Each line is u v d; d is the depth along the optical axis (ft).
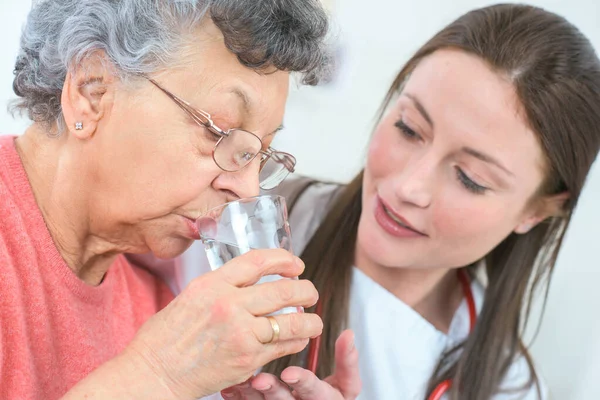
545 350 6.94
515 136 4.44
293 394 3.83
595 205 7.09
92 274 3.94
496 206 4.65
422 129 4.56
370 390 5.02
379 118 5.31
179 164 3.31
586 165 4.83
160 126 3.24
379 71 7.67
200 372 2.97
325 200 5.63
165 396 2.96
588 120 4.64
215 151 3.28
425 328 5.16
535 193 4.79
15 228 3.43
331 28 3.67
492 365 5.21
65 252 3.68
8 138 3.64
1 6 6.37
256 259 3.01
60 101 3.41
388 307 5.11
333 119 7.63
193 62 3.20
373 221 4.85
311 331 3.08
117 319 4.24
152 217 3.47
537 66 4.42
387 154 4.73
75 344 3.70
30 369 3.43
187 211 3.47
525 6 4.74
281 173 3.88
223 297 2.92
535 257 5.38
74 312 3.71
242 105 3.28
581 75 4.57
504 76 4.38
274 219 3.15
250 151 3.36
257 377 3.53
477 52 4.45
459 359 5.19
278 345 3.04
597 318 6.89
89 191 3.49
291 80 3.66
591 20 7.32
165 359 2.97
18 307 3.38
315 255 5.22
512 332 5.36
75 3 3.28
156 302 4.81
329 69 3.75
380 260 4.87
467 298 5.42
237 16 3.05
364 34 7.76
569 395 6.79
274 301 2.98
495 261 5.44
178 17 3.16
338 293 5.09
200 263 5.08
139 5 3.16
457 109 4.41
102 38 3.21
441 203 4.59
